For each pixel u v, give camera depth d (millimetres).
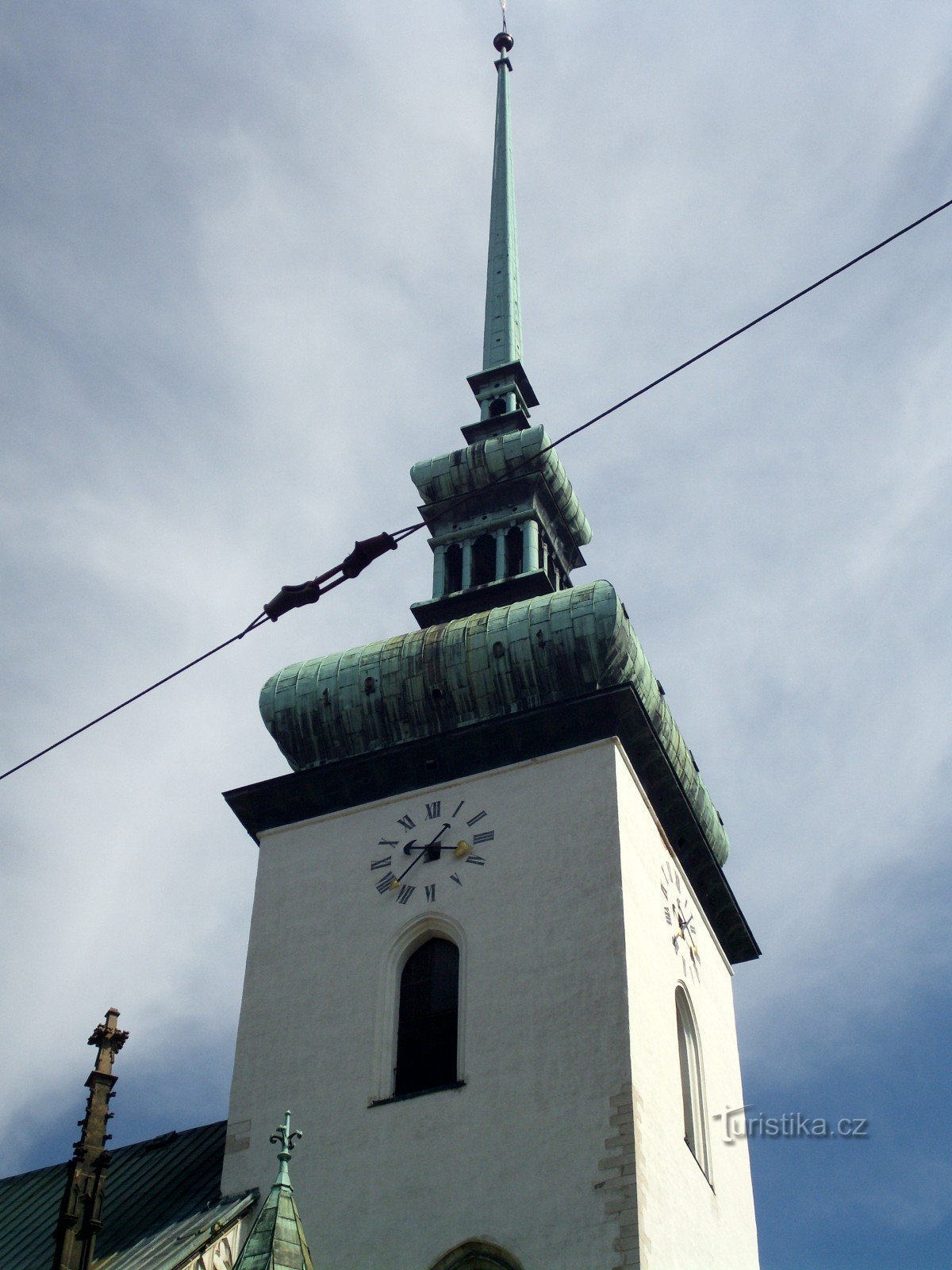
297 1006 51469
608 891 49875
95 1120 46469
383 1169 47219
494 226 73125
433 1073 49125
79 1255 44656
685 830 56250
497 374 67188
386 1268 45469
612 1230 44031
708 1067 53062
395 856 53406
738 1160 53562
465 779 54062
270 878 54688
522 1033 48156
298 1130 48844
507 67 79812
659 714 55812
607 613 54281
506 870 51531
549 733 53688
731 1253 50062
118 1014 48094
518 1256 44500
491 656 54906
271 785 55938
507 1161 46094
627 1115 45656
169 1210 49125
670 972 51812
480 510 62500
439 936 51688
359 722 55938
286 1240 39406
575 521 64062
